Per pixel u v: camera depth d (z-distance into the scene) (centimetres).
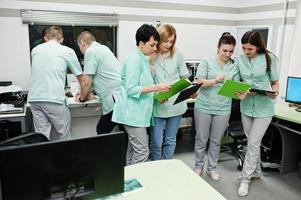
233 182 296
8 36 344
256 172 299
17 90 315
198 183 143
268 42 395
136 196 129
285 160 314
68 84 347
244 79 265
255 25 429
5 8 336
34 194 93
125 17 397
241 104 273
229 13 461
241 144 353
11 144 143
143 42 212
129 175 149
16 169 88
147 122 229
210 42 460
